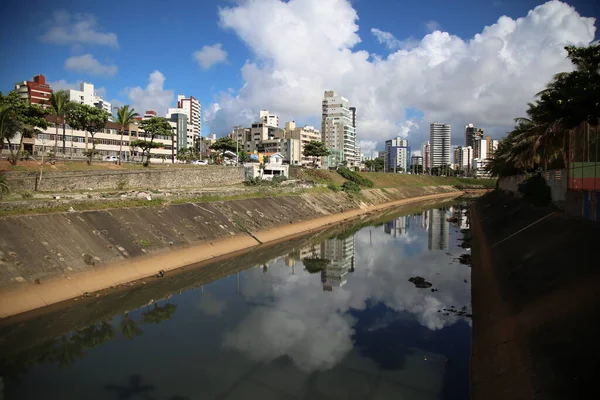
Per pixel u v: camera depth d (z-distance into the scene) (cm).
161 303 2527
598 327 1246
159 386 1554
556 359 1245
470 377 1563
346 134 17600
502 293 2173
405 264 3600
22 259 2438
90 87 13062
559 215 3088
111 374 1648
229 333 2072
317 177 9600
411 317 2281
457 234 5338
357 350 1867
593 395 1013
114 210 3506
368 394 1494
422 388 1529
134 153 9062
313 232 5538
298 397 1476
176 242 3594
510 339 1598
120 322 2206
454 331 2070
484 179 17900
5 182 3234
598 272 1614
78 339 1980
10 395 1491
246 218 4919
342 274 3262
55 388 1541
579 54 2634
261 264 3619
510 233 3447
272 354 1823
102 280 2702
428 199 12375
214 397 1478
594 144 2631
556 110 2834
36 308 2245
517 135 5106
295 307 2467
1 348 1862
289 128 15675
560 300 1606
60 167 4812
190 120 19175
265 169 8825
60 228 2886
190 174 6047
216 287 2884
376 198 9900
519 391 1228
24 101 4741
